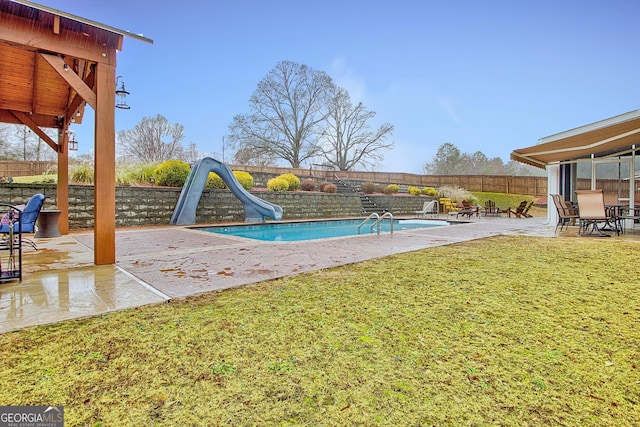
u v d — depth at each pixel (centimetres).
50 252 580
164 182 1228
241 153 3003
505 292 360
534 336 249
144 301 321
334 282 397
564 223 1089
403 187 2606
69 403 167
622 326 269
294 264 498
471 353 222
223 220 1302
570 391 181
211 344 232
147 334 247
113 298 329
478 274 441
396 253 598
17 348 223
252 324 268
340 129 3375
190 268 467
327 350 225
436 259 543
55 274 425
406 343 236
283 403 169
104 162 477
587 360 214
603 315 293
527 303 324
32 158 2298
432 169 4231
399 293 354
